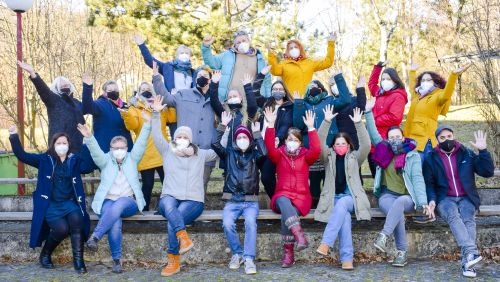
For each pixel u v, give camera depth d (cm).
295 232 550
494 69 974
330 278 526
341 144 584
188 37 1253
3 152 955
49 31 1021
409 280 514
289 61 732
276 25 1378
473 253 523
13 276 543
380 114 675
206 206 722
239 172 580
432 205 563
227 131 600
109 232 562
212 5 1302
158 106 589
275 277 533
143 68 1895
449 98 645
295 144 582
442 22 2105
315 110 644
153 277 541
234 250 571
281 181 588
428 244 600
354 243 598
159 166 666
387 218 559
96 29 1348
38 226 557
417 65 750
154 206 716
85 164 621
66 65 1045
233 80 713
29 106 1066
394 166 583
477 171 566
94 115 646
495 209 603
